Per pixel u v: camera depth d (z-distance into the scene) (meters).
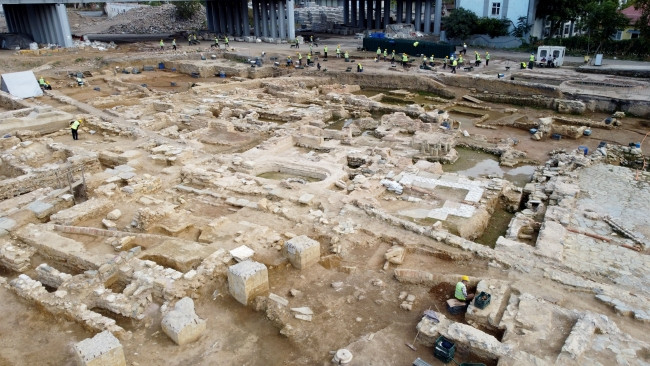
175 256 17.34
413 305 15.72
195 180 26.16
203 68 60.44
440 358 13.25
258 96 48.75
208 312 15.36
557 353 12.75
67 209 21.36
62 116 37.12
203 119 38.03
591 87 46.59
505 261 17.72
